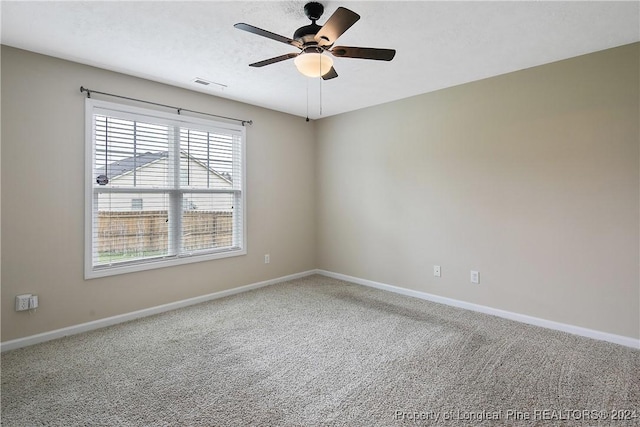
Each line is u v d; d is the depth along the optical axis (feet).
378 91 12.26
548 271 9.86
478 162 11.19
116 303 10.38
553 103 9.62
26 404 6.33
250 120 13.91
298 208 16.01
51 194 9.13
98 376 7.32
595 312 9.11
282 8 6.88
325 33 6.09
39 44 8.41
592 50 8.85
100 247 10.16
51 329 9.18
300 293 13.56
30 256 8.84
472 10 6.92
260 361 8.02
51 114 9.10
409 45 8.52
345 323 10.39
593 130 9.00
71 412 6.12
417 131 12.78
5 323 8.49
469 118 11.37
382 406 6.31
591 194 9.07
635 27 7.63
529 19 7.27
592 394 6.61
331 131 15.92
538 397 6.54
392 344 8.91
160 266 11.31
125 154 10.57
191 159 12.19
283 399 6.53
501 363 7.86
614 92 8.67
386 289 13.99
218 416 6.02
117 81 10.27
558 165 9.58
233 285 13.50
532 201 10.09
